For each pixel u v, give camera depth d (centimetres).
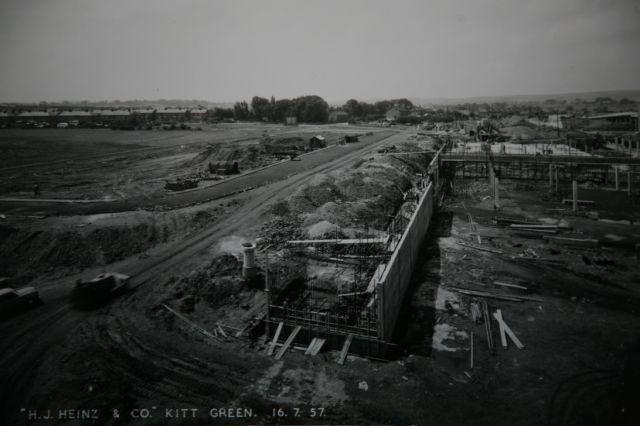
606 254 3180
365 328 1966
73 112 18638
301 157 7225
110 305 2348
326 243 2991
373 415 1526
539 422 1497
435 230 3906
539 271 2895
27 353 1905
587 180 5838
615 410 1548
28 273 2809
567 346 1992
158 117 19162
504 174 6481
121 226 3328
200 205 4181
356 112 19838
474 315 2300
